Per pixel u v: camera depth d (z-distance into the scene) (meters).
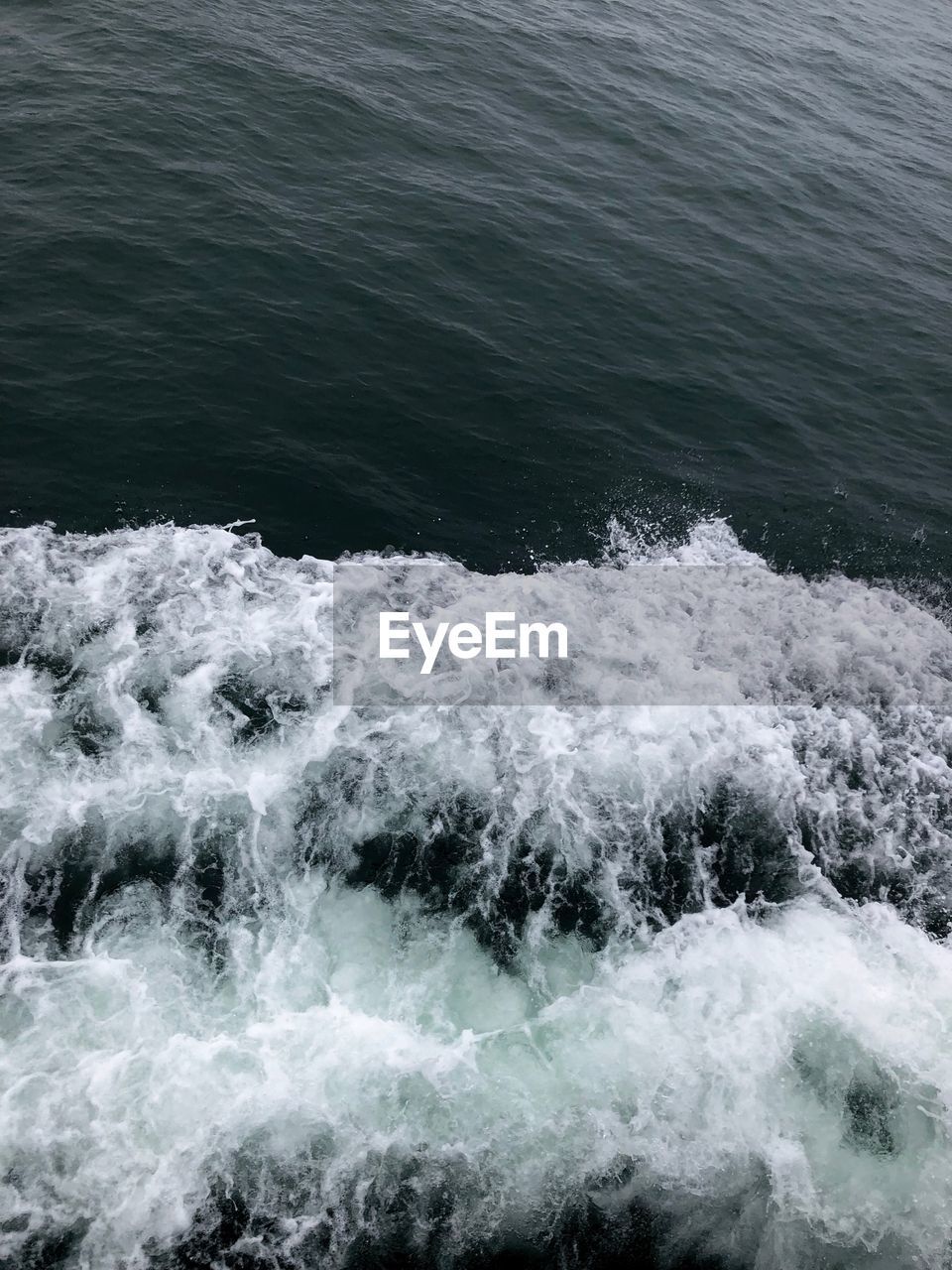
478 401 24.05
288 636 17.02
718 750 16.22
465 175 33.12
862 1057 12.48
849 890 14.64
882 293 32.97
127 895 12.96
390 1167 10.88
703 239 33.53
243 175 29.64
